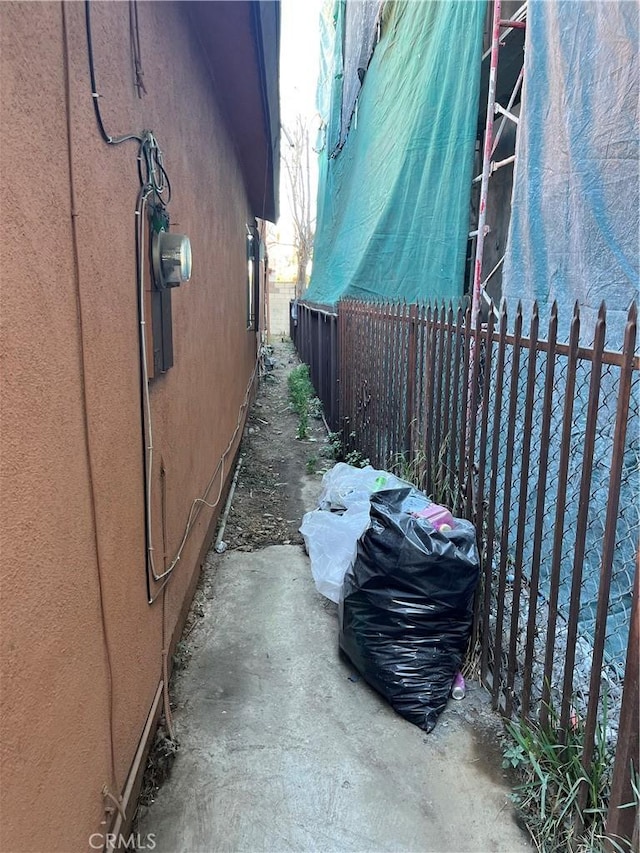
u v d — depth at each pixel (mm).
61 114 1302
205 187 3695
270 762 2250
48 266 1231
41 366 1196
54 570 1269
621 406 1697
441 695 2496
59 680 1299
